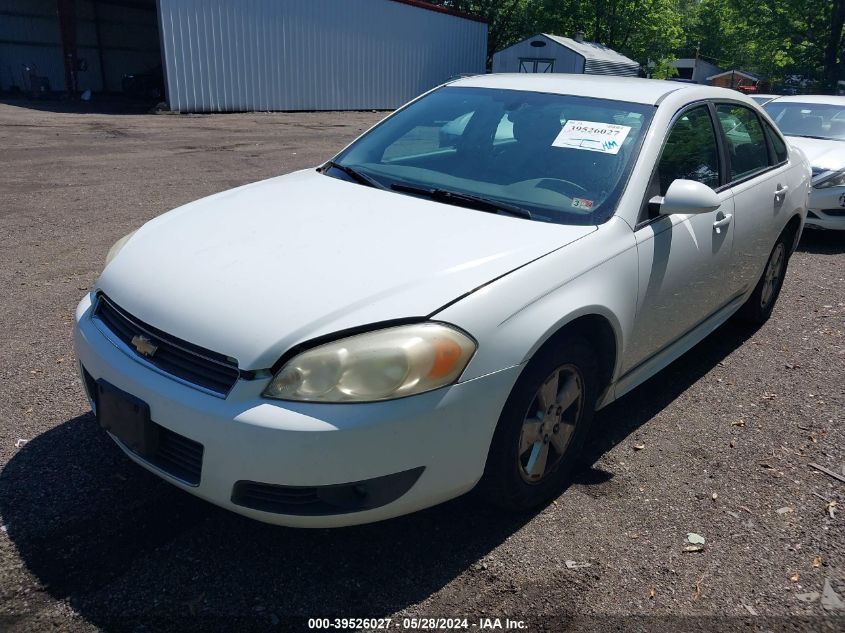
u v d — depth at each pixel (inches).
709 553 107.1
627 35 1678.2
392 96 1056.8
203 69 797.9
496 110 148.1
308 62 911.0
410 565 101.9
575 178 128.3
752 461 133.3
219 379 90.6
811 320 211.3
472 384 93.9
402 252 104.3
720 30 2778.1
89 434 131.3
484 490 106.1
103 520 107.8
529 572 101.4
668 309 135.2
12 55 1020.5
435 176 135.7
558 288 105.8
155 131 610.2
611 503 118.4
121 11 1152.8
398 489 92.4
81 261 233.6
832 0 1365.7
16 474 117.9
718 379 169.2
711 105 157.6
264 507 90.4
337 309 91.7
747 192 163.5
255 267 101.0
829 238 322.0
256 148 533.6
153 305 98.9
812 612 96.3
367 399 87.7
